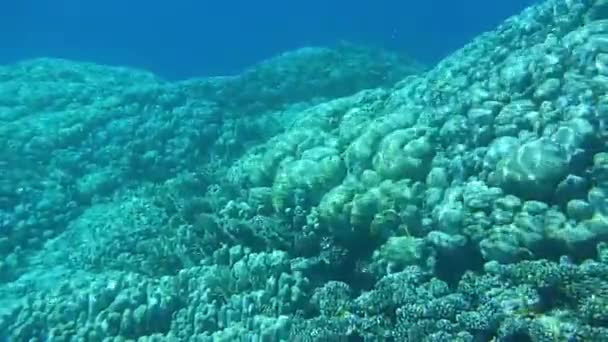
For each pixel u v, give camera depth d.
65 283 2.96
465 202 2.03
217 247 2.96
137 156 4.31
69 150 4.33
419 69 6.09
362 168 2.48
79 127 4.48
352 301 2.17
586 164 1.89
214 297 2.59
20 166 4.08
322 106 3.23
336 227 2.38
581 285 1.62
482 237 1.94
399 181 2.29
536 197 1.91
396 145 2.37
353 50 6.23
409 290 1.96
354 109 3.03
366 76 5.60
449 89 2.69
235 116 4.75
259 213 2.72
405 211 2.20
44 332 2.71
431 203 2.16
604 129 1.92
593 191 1.80
